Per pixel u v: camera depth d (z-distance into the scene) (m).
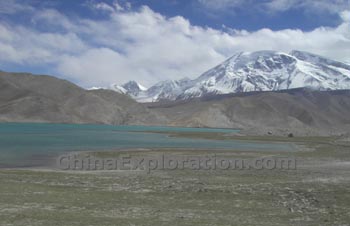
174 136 129.50
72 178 33.69
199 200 24.61
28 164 46.09
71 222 17.00
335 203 24.20
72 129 163.62
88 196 24.55
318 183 32.50
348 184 31.95
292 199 25.42
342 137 124.88
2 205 20.36
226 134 157.50
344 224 18.83
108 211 20.28
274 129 169.50
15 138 92.56
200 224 17.62
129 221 17.73
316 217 20.36
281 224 18.41
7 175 34.16
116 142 89.19
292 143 104.94
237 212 21.25
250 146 87.00
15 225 16.08
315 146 92.94
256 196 26.33
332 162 53.34
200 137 126.56
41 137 99.06
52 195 24.19
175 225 17.19
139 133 147.00
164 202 23.61
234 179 34.91
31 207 20.28
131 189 28.44
